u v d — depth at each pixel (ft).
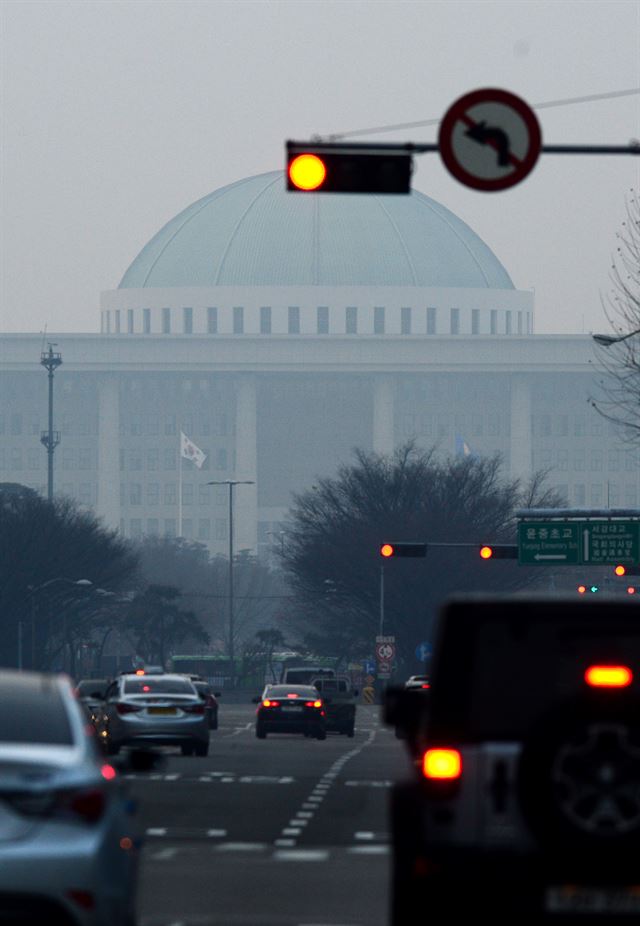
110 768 136.87
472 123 206.18
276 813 312.91
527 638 132.36
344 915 182.19
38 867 123.95
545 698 131.64
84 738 133.69
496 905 124.06
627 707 120.67
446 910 124.98
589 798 120.98
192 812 314.76
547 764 120.88
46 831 125.08
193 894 199.41
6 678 140.26
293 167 212.84
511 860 124.77
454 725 128.98
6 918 123.85
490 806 125.39
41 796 125.59
